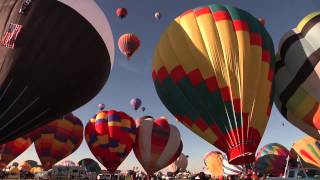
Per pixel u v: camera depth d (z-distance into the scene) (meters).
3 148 33.53
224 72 19.08
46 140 34.44
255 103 18.62
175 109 21.30
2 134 15.58
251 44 19.81
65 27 16.31
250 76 18.98
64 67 16.20
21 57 15.49
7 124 15.44
